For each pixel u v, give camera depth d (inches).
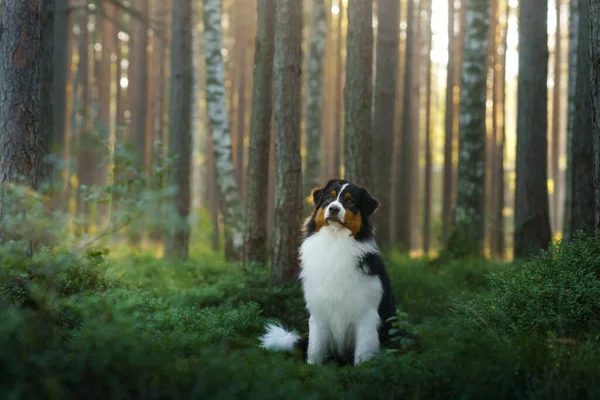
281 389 172.7
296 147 422.0
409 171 908.0
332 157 1266.0
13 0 300.0
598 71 287.0
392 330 239.9
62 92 651.5
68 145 866.8
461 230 680.4
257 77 502.6
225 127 716.0
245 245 510.9
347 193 280.4
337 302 276.2
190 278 515.5
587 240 275.7
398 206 908.0
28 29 301.6
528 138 542.0
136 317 230.7
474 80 688.4
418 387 191.9
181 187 663.1
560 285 255.3
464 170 687.7
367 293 276.2
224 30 1332.4
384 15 644.7
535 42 540.7
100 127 273.6
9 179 296.2
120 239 272.4
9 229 241.0
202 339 261.4
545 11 542.3
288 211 419.5
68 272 283.6
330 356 291.0
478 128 687.1
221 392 162.4
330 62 1195.9
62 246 268.4
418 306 388.5
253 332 334.0
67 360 162.1
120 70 1159.0
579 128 448.5
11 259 224.7
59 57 647.8
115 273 402.3
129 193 253.9
